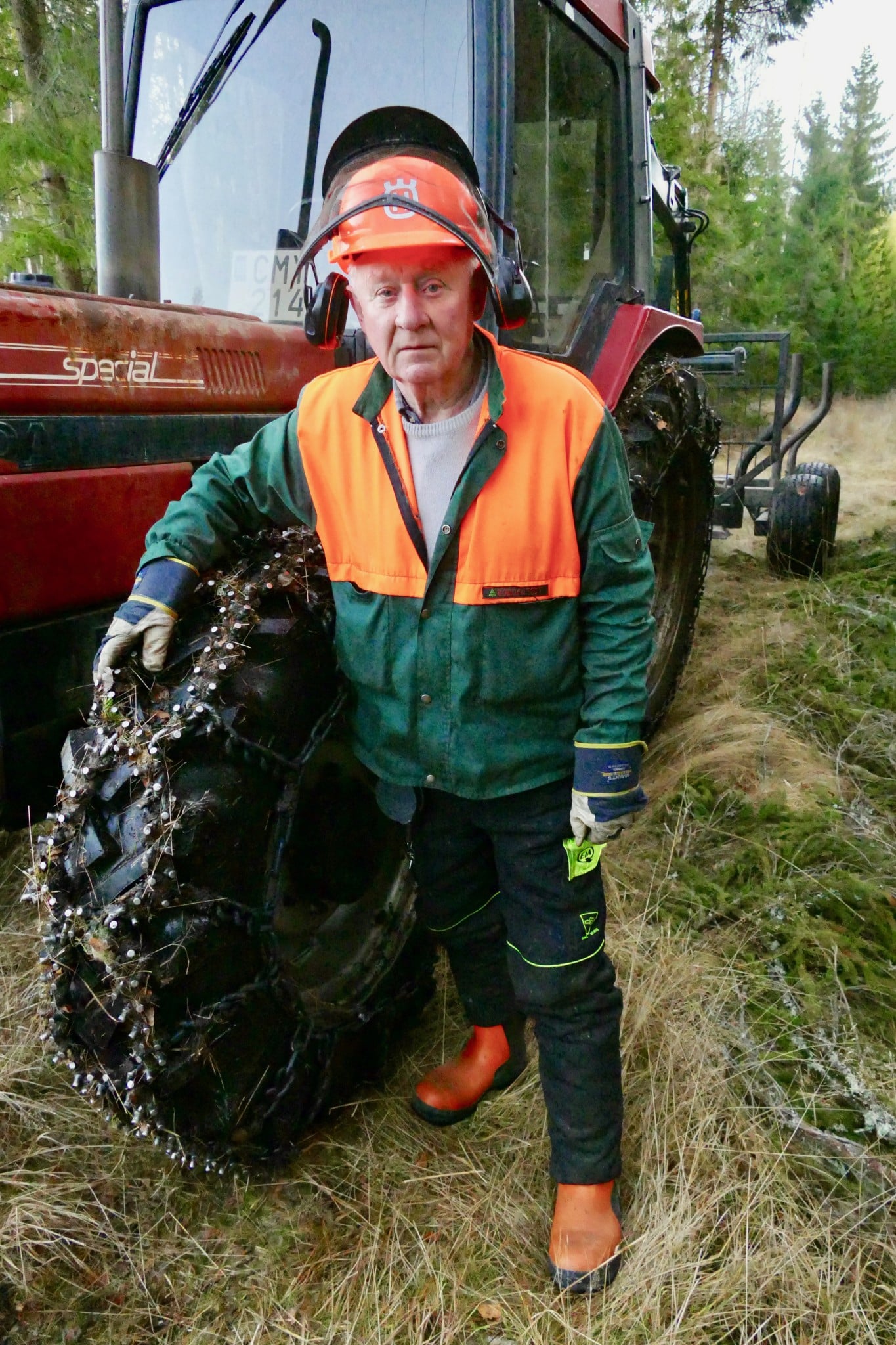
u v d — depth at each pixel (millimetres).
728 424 7113
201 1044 1569
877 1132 1967
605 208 3164
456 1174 1873
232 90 2568
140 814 1499
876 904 2605
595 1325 1607
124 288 2078
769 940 2514
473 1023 2035
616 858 2869
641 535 1532
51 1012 1528
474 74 2324
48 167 5418
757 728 3531
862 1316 1605
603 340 3072
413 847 1826
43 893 1510
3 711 1771
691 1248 1710
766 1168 1865
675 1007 2246
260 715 1638
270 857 1694
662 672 3619
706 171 11852
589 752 1543
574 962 1690
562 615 1527
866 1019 2273
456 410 1454
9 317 1701
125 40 2701
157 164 2684
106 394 1875
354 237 1290
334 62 2463
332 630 1838
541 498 1442
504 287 1426
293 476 1565
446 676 1543
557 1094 1749
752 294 12219
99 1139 1887
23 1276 1621
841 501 8469
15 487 1719
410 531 1477
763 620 4703
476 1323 1630
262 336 2258
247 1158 1760
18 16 5363
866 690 3857
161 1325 1596
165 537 1596
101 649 1577
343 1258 1717
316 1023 1844
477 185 1424
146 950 1486
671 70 11836
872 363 15617
